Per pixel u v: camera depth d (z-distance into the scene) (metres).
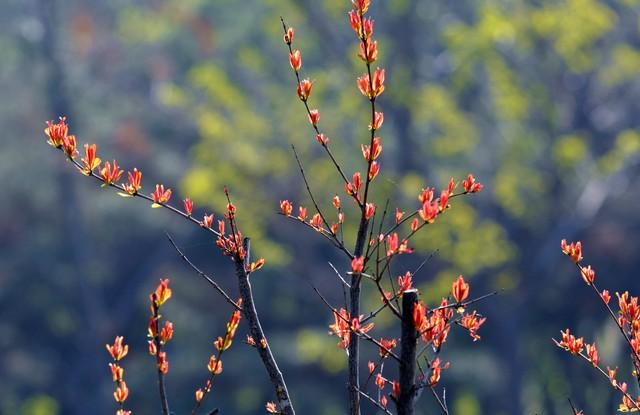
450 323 3.95
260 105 30.45
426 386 3.77
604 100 28.58
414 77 27.42
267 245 25.91
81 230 32.84
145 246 33.28
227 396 28.52
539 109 27.16
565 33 24.89
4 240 33.16
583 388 23.72
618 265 28.75
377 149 3.84
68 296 32.53
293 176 26.05
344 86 27.12
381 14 27.30
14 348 31.61
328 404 28.09
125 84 37.03
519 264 27.36
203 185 25.72
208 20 32.31
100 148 34.44
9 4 36.72
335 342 24.81
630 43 28.78
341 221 4.02
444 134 30.81
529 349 29.17
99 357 31.75
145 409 29.25
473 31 25.48
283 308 30.48
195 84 28.59
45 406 29.75
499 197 26.61
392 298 3.79
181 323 30.45
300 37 27.86
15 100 35.22
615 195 28.34
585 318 28.97
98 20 37.34
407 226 23.22
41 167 33.66
